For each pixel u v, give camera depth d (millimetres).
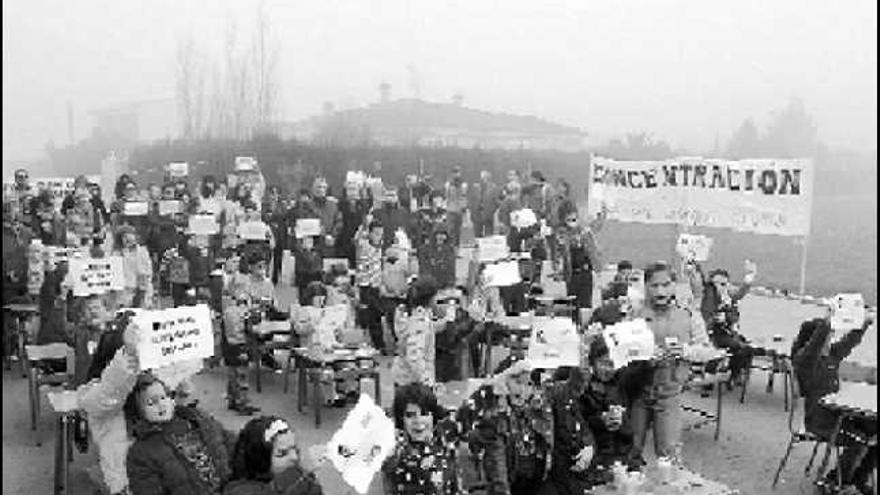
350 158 41312
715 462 9430
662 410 8492
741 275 24906
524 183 24516
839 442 8305
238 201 22672
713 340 11453
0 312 12680
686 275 15500
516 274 12508
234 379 10805
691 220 19250
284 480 4934
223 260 14898
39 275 13078
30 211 17594
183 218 18156
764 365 13289
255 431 4922
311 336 10758
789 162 17719
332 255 18562
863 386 8820
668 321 8945
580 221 19172
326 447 5812
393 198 20547
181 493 5234
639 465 6832
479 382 8617
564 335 6719
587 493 6211
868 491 8273
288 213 20094
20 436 9891
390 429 5195
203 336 6688
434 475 5809
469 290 14023
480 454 6352
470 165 43281
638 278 12969
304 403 11039
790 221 17828
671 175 19516
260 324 11195
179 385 6801
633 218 20219
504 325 11953
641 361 7938
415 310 9828
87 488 8406
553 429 6570
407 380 9586
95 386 6773
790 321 16547
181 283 15297
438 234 15219
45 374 9844
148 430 5387
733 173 18516
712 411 11125
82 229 17188
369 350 10742
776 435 10266
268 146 41281
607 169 20672
